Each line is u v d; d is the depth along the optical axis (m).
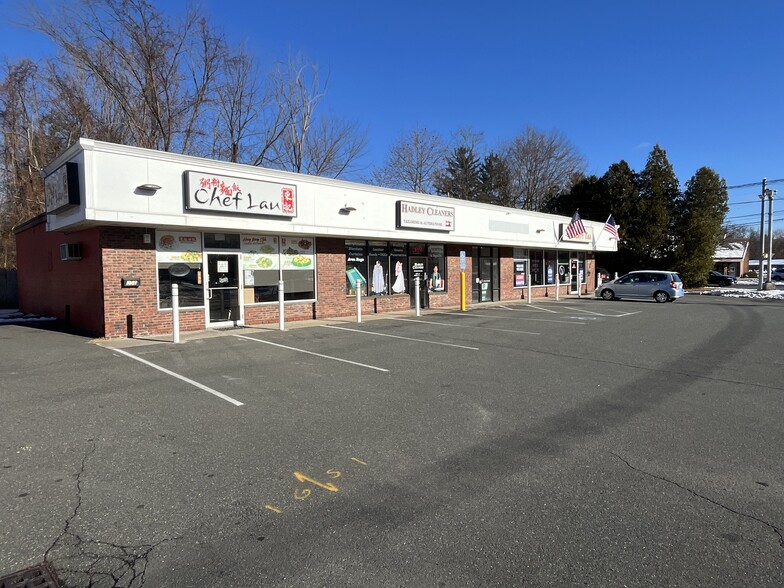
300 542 3.23
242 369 8.48
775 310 20.45
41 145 28.77
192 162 12.56
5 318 17.17
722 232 44.78
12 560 3.01
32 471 4.31
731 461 4.55
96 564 2.98
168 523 3.46
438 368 8.59
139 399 6.60
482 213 21.72
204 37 26.44
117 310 12.09
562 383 7.52
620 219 39.19
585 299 27.09
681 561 3.03
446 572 2.92
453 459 4.61
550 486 4.05
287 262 15.60
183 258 13.23
